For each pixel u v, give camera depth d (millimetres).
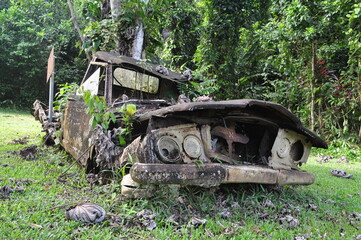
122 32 6277
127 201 2822
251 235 2404
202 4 11328
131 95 4652
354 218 3146
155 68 4609
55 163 4688
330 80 10258
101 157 3234
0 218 2363
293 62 10531
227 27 10680
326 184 4859
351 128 10141
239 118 3246
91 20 7301
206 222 2545
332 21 9547
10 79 18938
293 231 2627
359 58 9461
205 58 10812
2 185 3287
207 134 3076
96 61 4664
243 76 11648
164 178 2648
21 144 6621
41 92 19406
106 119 3203
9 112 16812
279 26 10195
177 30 11844
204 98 3633
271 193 3438
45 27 18531
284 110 3201
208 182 2828
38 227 2262
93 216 2404
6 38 17375
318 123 10445
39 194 3043
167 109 2814
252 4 11234
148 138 2797
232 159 3285
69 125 4895
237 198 3172
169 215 2623
